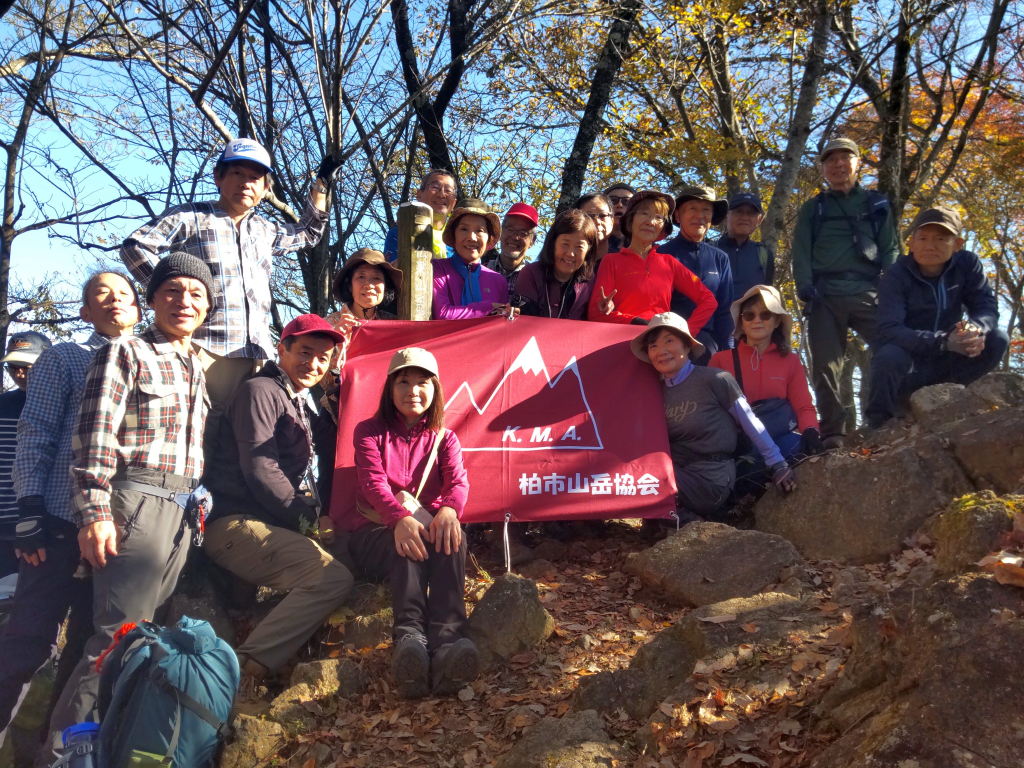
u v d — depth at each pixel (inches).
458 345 217.6
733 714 131.4
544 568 204.4
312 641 181.0
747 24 538.3
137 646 144.0
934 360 239.3
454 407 212.4
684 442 218.2
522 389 216.7
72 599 174.1
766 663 143.3
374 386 209.5
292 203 514.9
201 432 174.2
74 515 156.8
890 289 239.3
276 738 150.9
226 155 208.8
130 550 159.8
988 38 512.4
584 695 146.6
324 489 216.8
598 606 188.1
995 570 118.4
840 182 267.7
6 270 438.6
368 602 183.3
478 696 159.3
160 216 204.5
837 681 128.5
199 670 141.9
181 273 171.2
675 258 244.4
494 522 215.0
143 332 172.6
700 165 563.5
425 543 168.7
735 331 237.1
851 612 146.3
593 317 236.4
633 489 211.3
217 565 189.2
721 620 154.1
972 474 196.1
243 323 208.1
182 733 138.7
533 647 170.4
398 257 226.8
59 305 483.8
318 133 500.4
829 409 261.0
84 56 460.4
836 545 194.9
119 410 162.2
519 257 254.2
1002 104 582.9
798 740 123.3
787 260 520.7
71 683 157.8
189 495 168.4
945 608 115.8
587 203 250.8
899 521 191.0
